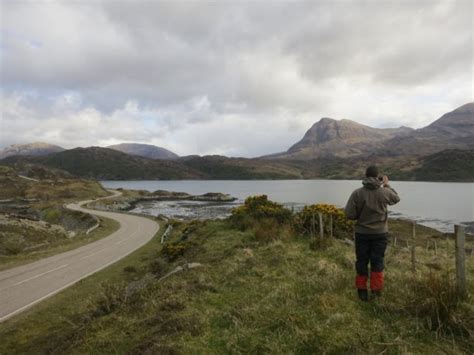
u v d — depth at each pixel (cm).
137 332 586
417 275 653
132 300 818
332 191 12025
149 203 9344
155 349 480
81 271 1650
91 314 823
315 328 462
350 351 400
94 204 7506
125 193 11438
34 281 1454
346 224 1468
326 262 796
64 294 1248
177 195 11519
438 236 2889
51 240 3195
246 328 503
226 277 819
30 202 8562
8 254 2298
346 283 630
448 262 955
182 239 2225
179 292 752
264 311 548
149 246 2444
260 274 793
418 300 491
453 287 499
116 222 4150
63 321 958
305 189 13888
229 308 599
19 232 3075
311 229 1377
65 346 626
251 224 1806
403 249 1352
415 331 433
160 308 668
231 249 1251
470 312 448
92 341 592
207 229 2159
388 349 400
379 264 538
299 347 430
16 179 11506
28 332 903
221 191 14062
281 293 618
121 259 1964
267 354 429
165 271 1293
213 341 487
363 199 534
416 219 4947
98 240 2788
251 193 12019
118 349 536
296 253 962
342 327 457
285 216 1847
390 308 497
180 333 525
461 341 409
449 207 6500
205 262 1129
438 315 441
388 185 548
